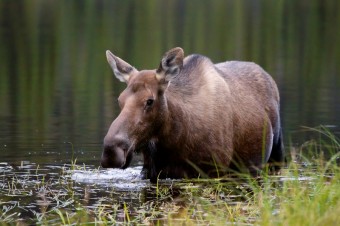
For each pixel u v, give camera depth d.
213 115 25.56
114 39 83.62
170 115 24.36
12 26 96.00
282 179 25.45
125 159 22.80
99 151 30.73
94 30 92.44
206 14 111.75
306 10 114.94
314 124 36.66
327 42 82.12
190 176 25.55
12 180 25.89
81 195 24.03
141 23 100.75
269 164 28.41
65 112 41.25
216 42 81.44
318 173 23.36
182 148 24.97
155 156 25.12
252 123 27.39
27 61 68.00
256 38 85.31
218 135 25.64
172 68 23.81
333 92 48.56
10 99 46.75
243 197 23.62
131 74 24.58
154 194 24.23
